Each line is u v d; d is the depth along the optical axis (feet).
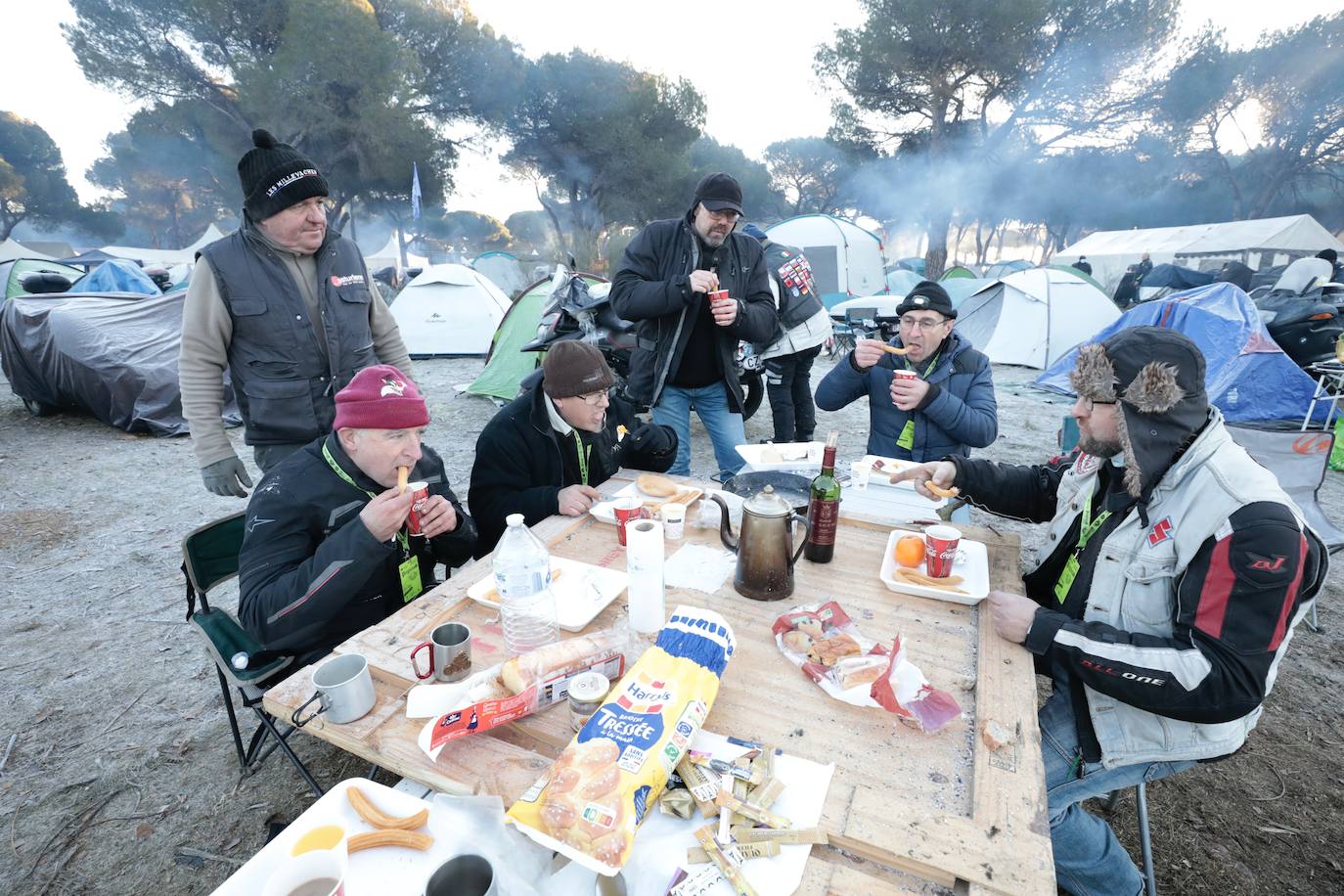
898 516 6.63
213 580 6.79
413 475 6.38
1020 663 4.20
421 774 3.34
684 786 3.16
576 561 5.69
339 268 7.99
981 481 6.49
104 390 20.30
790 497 6.77
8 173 119.03
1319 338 20.04
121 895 5.82
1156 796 6.95
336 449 5.44
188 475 16.97
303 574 4.71
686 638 3.72
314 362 7.86
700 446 19.53
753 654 4.31
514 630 4.31
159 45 70.13
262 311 7.38
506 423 7.66
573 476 8.08
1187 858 6.21
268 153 7.04
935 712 3.61
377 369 5.21
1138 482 4.22
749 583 4.97
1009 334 31.09
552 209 104.83
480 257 72.33
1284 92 87.51
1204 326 19.81
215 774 7.16
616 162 88.53
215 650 6.09
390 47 68.13
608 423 8.86
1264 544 3.81
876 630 4.61
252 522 5.26
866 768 3.34
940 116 72.23
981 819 2.98
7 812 6.64
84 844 6.30
